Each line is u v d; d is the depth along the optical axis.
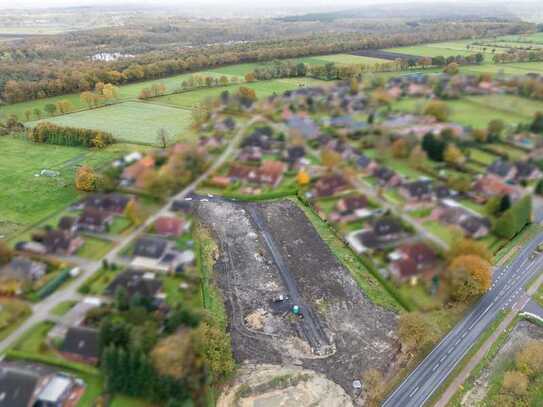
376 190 108.19
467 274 74.25
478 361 63.84
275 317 73.75
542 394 57.78
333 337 69.62
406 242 87.44
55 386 55.41
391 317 73.62
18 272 75.88
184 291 76.06
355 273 84.56
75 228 92.12
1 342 63.28
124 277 75.25
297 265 87.50
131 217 97.56
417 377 61.59
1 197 109.12
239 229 99.94
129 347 56.34
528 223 99.44
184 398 54.16
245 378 61.34
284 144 130.12
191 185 117.50
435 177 111.19
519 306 74.81
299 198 113.00
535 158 113.44
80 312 69.06
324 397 58.84
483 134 118.12
